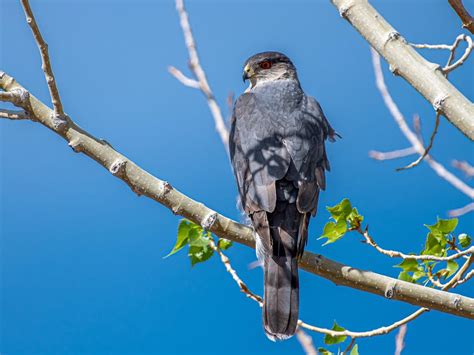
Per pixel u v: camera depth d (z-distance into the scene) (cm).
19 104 749
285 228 870
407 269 817
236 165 952
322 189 924
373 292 773
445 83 708
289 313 825
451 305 750
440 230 837
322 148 973
